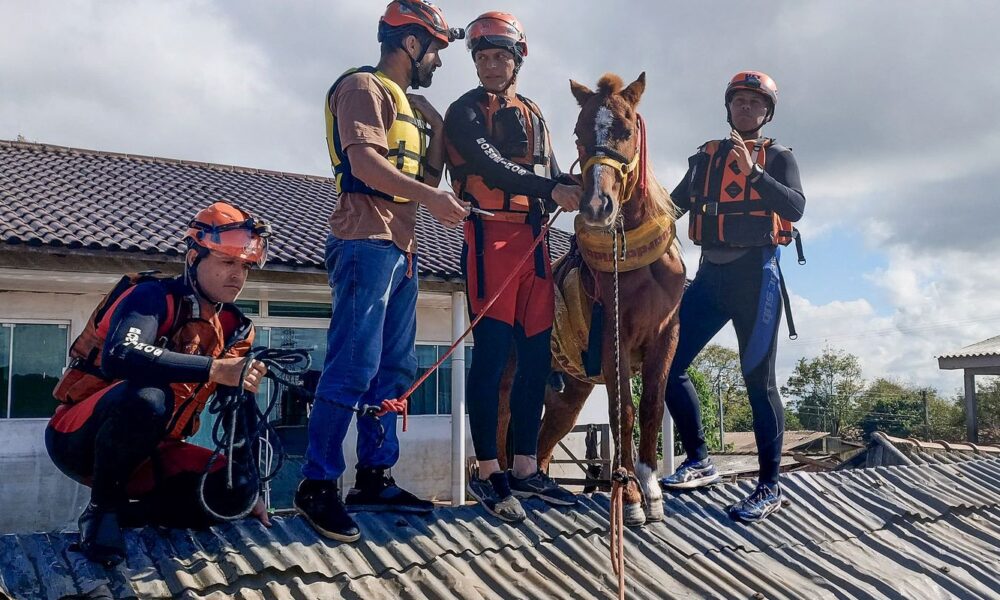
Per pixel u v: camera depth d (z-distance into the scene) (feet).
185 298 10.71
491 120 13.96
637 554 13.17
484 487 13.67
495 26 13.83
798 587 13.17
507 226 14.08
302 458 34.76
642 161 14.07
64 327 31.65
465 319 33.30
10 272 27.78
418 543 11.89
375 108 11.78
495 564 11.97
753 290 16.35
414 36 12.80
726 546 14.03
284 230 35.76
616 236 13.50
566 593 11.51
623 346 14.76
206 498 10.84
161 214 34.53
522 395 14.47
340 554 11.19
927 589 13.92
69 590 9.27
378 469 12.98
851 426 177.68
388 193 11.41
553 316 14.65
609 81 13.66
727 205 16.51
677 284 15.08
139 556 10.21
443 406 38.78
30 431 30.71
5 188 34.22
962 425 153.58
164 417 10.05
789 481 17.07
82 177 38.93
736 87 16.84
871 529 15.75
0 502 29.99
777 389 16.37
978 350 56.29
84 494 31.45
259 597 10.02
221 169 48.01
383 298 12.08
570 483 28.45
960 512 17.25
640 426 15.07
